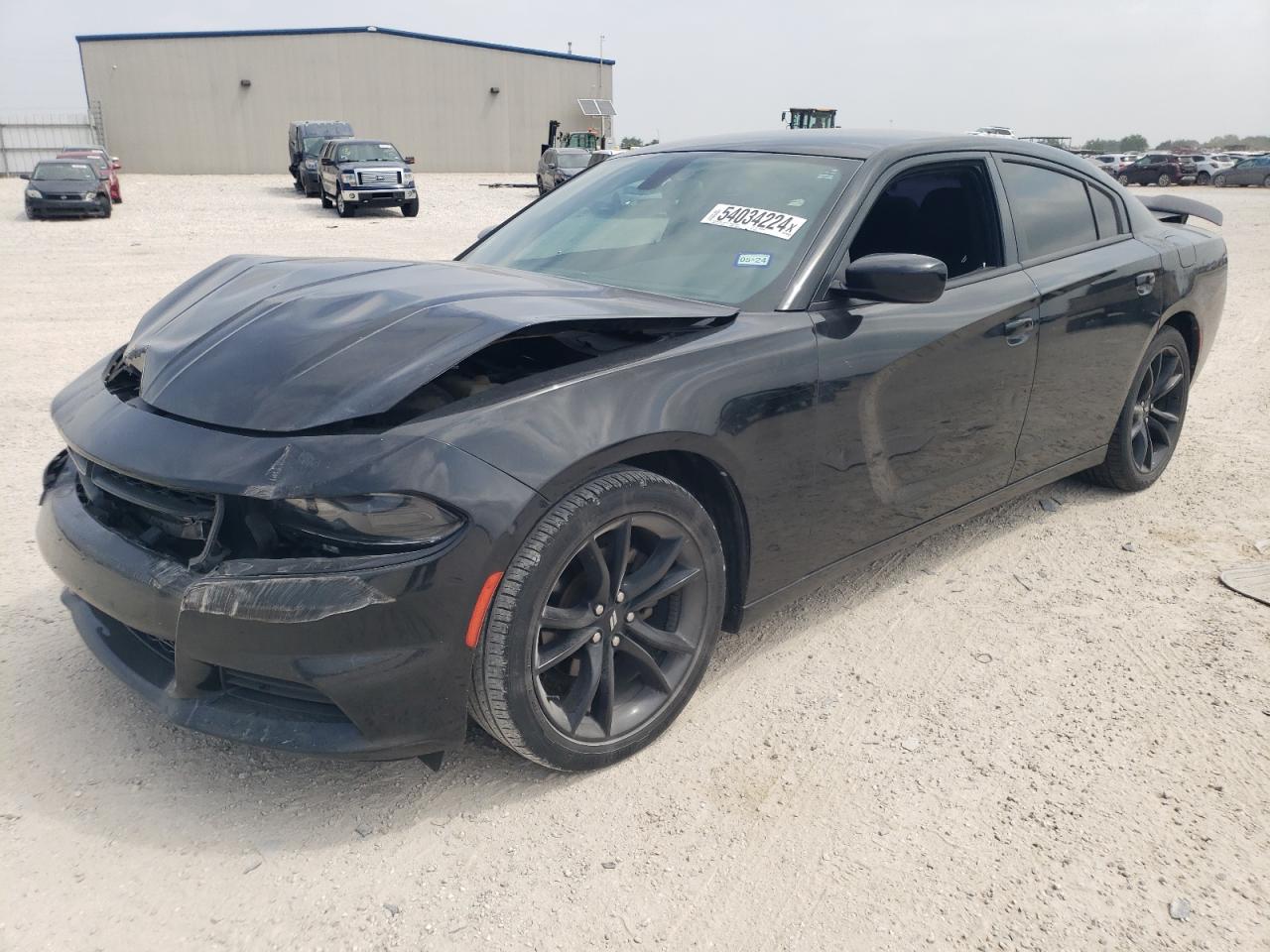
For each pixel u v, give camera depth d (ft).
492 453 6.95
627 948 6.46
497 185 119.44
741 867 7.21
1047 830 7.63
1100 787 8.15
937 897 6.94
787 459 8.86
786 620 11.01
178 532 7.22
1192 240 14.82
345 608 6.55
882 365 9.53
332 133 95.61
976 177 11.34
